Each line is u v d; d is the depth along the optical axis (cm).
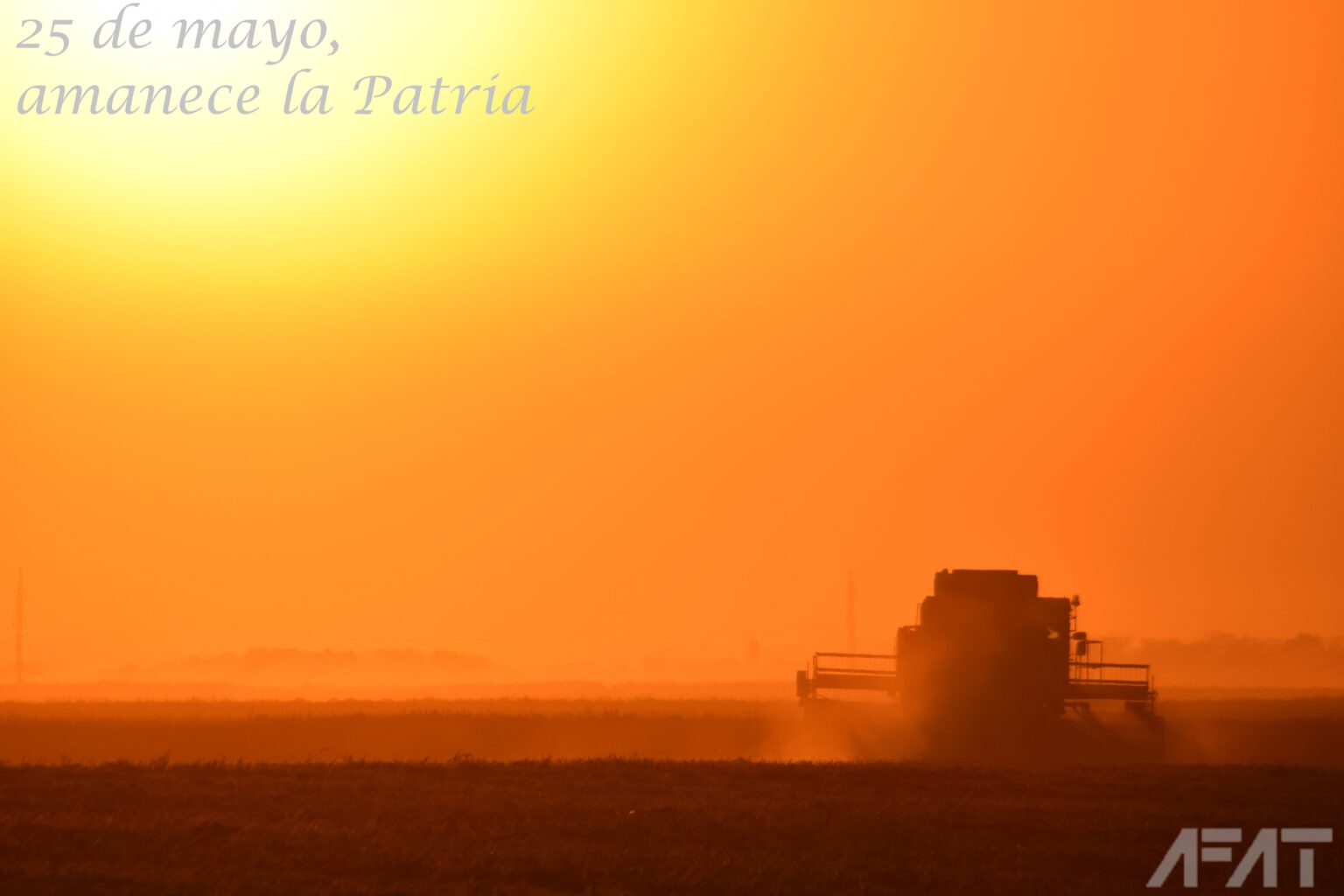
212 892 9975
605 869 10856
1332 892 11069
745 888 10475
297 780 14562
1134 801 14325
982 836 12300
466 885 10344
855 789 14750
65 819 12125
